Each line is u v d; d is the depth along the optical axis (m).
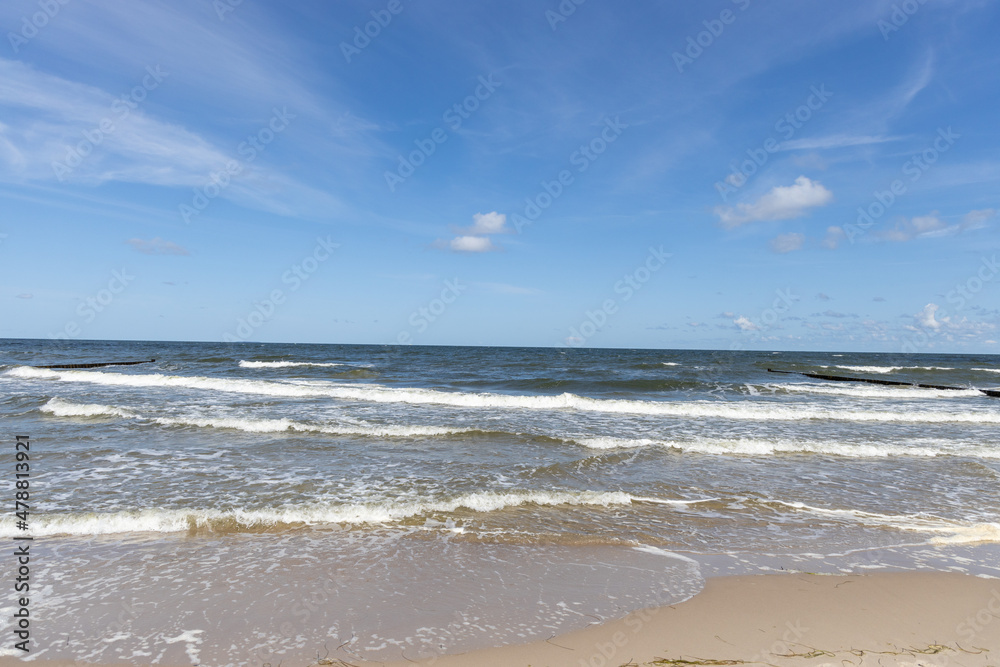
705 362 45.53
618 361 45.94
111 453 9.71
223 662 3.69
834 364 45.53
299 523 6.52
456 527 6.53
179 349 67.62
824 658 3.73
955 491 8.41
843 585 5.01
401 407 16.47
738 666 3.62
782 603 4.62
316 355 54.38
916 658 3.74
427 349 92.06
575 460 9.73
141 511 6.48
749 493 8.16
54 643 3.89
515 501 7.42
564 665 3.66
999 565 5.54
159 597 4.63
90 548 5.68
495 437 11.72
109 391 18.73
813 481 8.88
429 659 3.74
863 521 7.00
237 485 7.94
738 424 14.39
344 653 3.81
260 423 12.30
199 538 6.02
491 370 33.06
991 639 4.02
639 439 11.68
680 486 8.46
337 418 14.01
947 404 19.78
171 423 12.47
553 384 24.45
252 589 4.81
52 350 56.81
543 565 5.46
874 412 16.52
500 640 4.00
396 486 8.06
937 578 5.17
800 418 15.85
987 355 114.06
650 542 6.17
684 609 4.50
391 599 4.66
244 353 54.81
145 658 3.73
